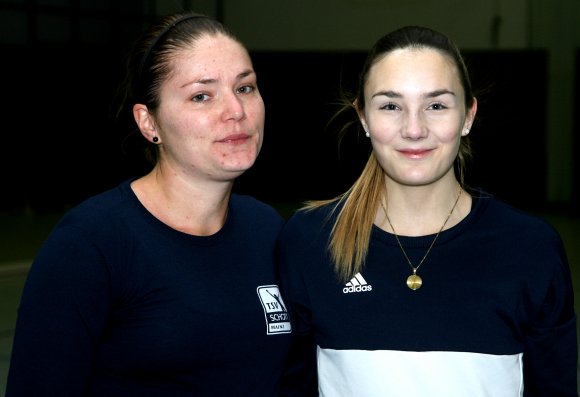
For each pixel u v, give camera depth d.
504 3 11.98
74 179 12.05
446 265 1.67
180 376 1.64
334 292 1.72
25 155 11.80
